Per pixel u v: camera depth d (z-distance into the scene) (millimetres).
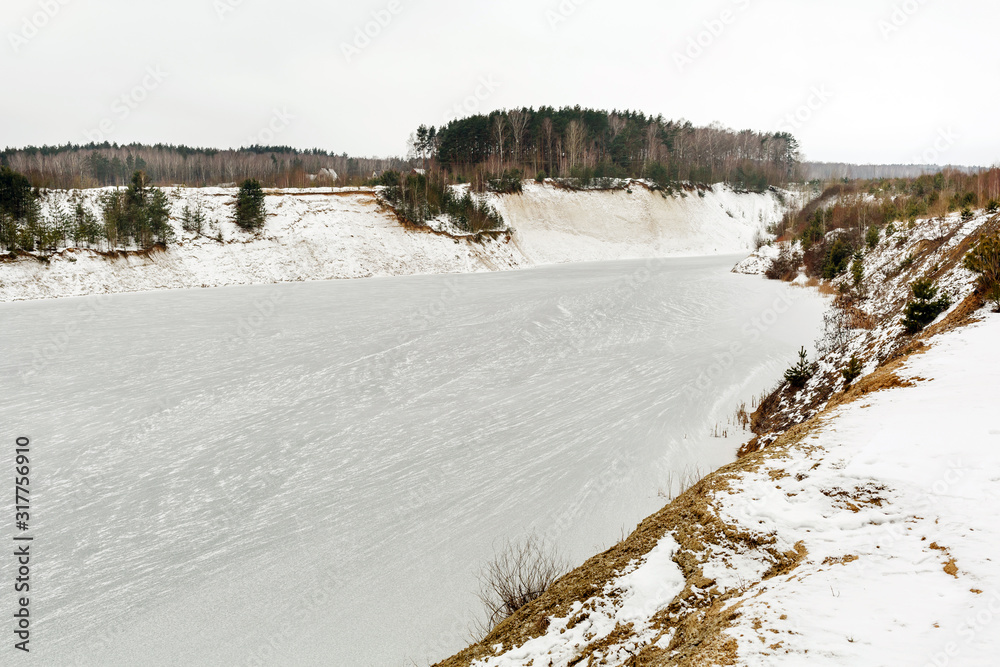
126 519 9016
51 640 6398
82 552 8141
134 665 6012
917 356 8273
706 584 4277
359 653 6012
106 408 14125
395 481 10172
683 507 5496
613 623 4293
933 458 4715
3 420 13320
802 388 12438
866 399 7051
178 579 7477
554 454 11133
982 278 9812
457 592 6934
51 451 11609
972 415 5336
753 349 19000
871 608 3217
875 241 30125
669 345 20203
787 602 3521
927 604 3117
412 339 21688
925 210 31406
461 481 10086
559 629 4520
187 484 10188
